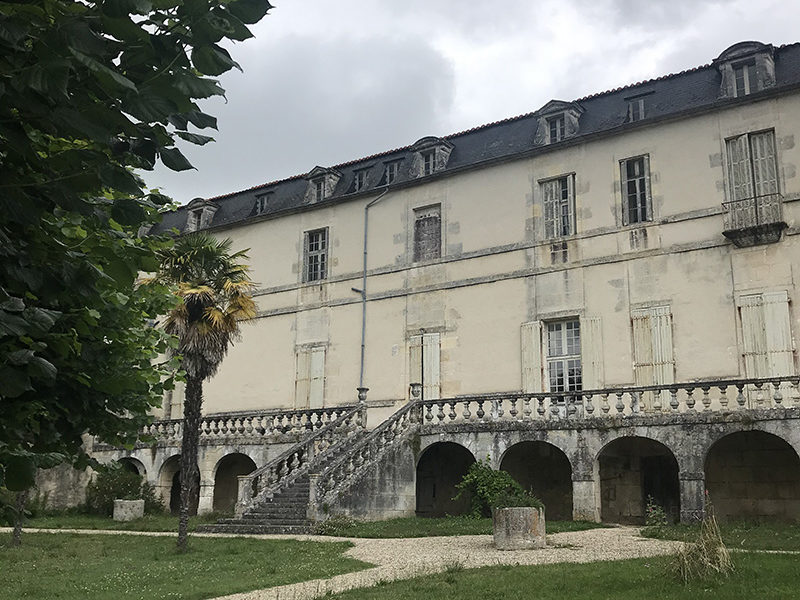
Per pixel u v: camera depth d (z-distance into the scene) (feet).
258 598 32.71
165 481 89.20
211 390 103.40
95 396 17.88
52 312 12.98
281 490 70.33
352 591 32.55
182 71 12.85
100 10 12.11
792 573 32.94
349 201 97.09
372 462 68.64
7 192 12.89
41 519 82.84
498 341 82.28
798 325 67.62
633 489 71.92
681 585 31.14
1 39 11.10
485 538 53.01
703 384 62.59
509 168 85.81
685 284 73.36
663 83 80.28
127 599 33.76
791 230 69.36
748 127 73.00
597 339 76.54
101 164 13.15
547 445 76.79
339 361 92.94
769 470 67.15
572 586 31.81
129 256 16.22
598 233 78.74
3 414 15.88
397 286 90.58
